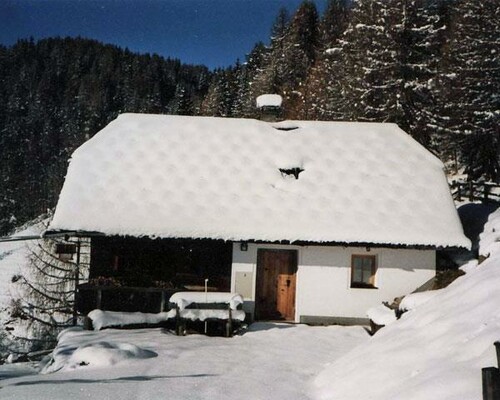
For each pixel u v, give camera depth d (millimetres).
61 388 7855
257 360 10492
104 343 10727
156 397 7523
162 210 15047
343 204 15664
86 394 7508
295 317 15242
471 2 31969
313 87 40875
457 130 30031
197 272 15180
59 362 10148
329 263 15234
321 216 15219
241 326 14008
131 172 16156
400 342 8531
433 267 15188
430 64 27484
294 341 12602
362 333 13672
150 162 16562
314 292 15188
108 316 13484
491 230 15797
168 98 125688
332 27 51031
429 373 6652
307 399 7828
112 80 127750
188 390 7980
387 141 18078
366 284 15492
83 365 9664
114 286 14430
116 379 8508
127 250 15102
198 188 15891
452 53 32281
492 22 30656
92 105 114438
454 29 35062
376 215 15344
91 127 98500
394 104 26531
